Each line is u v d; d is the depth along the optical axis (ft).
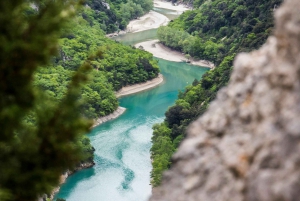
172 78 392.88
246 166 24.58
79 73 34.83
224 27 460.55
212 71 295.69
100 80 320.91
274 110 24.68
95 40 401.90
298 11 25.36
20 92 31.91
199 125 29.84
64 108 33.32
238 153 25.46
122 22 563.89
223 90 30.48
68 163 32.99
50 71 300.40
